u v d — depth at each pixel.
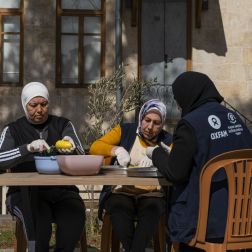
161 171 3.94
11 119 12.46
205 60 12.86
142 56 12.78
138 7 12.80
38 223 4.61
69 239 4.59
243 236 3.90
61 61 12.69
